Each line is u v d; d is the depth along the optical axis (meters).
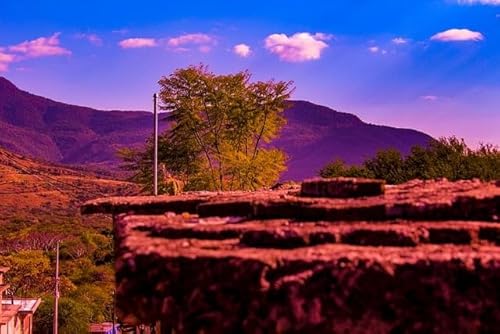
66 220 100.19
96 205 8.67
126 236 5.54
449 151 33.75
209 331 4.33
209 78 44.22
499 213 5.53
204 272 4.42
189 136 44.59
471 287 4.27
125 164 45.19
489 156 31.75
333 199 6.08
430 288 4.26
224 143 44.97
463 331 4.23
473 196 5.64
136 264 4.66
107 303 56.06
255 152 45.31
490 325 4.24
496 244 4.93
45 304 49.78
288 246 4.86
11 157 147.50
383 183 6.31
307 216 5.71
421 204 5.55
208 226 5.53
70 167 154.25
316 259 4.32
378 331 4.21
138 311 4.64
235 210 6.43
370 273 4.25
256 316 4.23
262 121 45.62
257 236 4.94
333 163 40.03
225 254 4.49
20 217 101.12
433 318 4.25
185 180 44.66
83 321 50.38
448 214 5.55
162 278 4.53
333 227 5.12
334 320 4.21
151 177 43.97
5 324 34.00
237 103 44.78
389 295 4.23
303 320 4.19
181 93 44.34
